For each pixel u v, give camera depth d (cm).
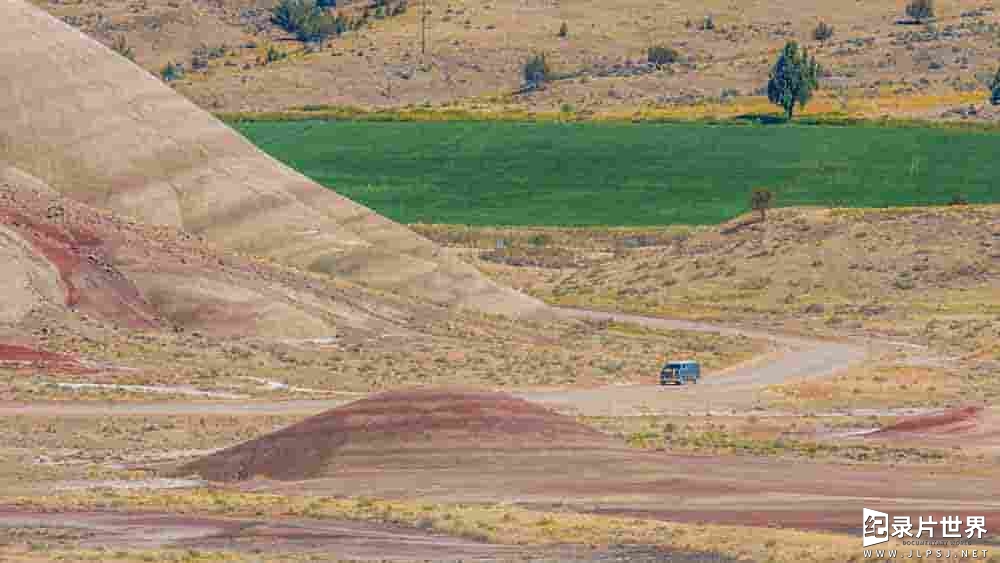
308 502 9125
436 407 10769
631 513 9006
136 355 16400
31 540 8044
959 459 11600
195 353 16738
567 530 8225
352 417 10762
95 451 12044
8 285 17150
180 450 12206
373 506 8975
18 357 15650
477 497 9550
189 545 7912
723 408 15438
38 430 12762
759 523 8675
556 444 10556
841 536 8094
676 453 11544
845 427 14050
